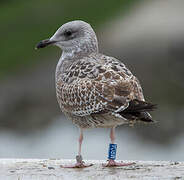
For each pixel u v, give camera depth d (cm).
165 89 2686
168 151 1902
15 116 2467
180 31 3319
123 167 847
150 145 1961
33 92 2709
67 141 2011
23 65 3064
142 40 3284
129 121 772
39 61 3098
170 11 3747
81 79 818
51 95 2672
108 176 795
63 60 921
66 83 848
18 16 3822
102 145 1891
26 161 925
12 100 2628
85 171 830
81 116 830
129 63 3052
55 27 3644
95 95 791
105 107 780
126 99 768
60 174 819
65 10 3925
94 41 930
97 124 824
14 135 2195
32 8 3969
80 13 3903
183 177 779
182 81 2755
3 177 814
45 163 904
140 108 751
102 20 3775
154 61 3031
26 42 3381
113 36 3444
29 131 2253
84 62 846
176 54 3073
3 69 3020
